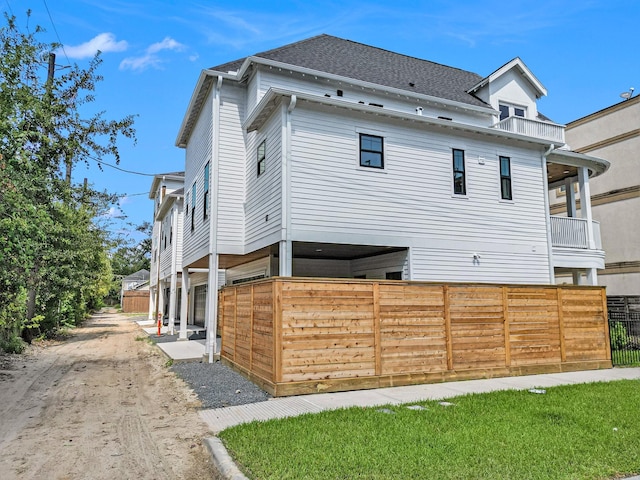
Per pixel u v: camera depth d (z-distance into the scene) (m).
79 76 13.01
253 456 4.43
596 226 15.94
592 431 5.25
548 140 13.78
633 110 21.53
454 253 12.28
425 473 3.99
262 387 7.86
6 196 8.03
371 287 8.09
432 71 17.91
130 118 13.26
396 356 8.13
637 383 8.17
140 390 8.30
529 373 9.21
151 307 31.72
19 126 9.50
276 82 12.72
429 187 12.11
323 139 10.81
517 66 16.69
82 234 18.41
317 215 10.52
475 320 8.89
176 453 4.89
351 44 17.39
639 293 20.62
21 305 12.05
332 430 5.24
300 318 7.54
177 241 20.36
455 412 6.06
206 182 13.92
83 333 20.69
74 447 5.09
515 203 13.45
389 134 11.73
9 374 9.80
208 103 14.03
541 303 9.62
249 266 16.12
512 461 4.28
